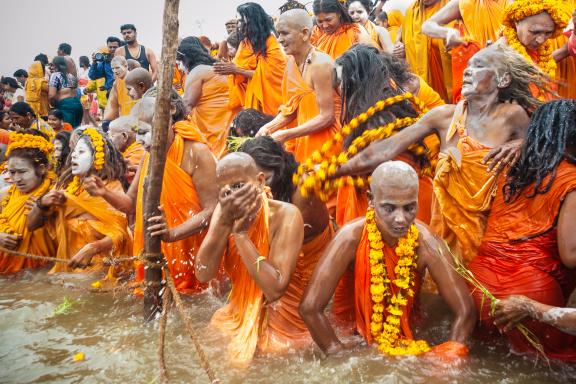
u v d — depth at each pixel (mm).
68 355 3367
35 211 5000
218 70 6375
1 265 5125
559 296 3273
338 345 3258
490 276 3377
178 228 4086
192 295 4289
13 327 3805
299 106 5344
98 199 4879
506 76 3529
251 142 3971
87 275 4844
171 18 3496
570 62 4883
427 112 4055
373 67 4488
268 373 3074
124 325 3773
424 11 5957
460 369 3016
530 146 3320
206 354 3289
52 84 10641
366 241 3297
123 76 8438
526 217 3348
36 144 5316
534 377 2980
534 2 4066
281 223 3428
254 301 3449
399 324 3287
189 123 4422
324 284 3254
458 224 3697
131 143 6238
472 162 3584
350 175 4137
